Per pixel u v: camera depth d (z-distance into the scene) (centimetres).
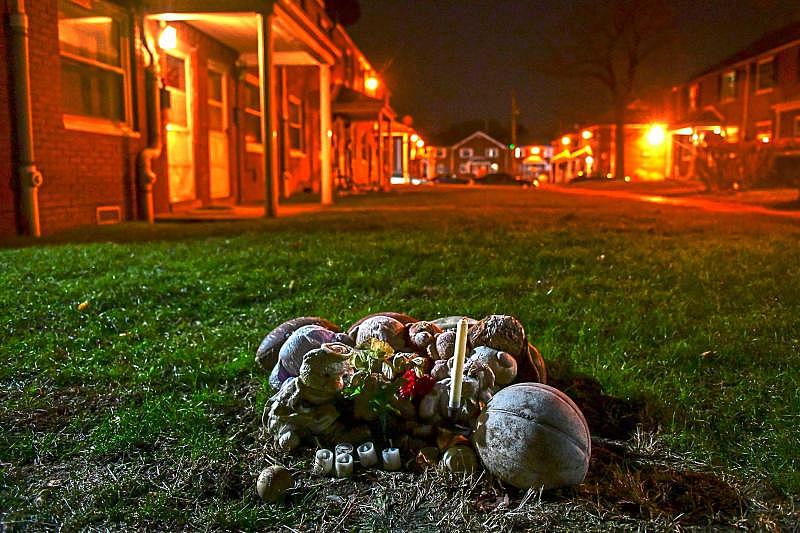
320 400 293
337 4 2903
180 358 412
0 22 845
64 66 988
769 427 311
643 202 1917
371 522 245
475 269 662
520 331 318
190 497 264
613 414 334
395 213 1326
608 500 256
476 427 271
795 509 248
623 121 4650
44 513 252
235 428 323
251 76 1723
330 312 516
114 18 1102
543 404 259
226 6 1123
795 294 563
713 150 2425
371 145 3572
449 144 8806
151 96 1183
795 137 3017
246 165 1741
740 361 397
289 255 709
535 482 253
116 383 382
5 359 415
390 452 277
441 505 253
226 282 589
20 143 873
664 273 654
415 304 538
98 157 1054
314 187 2500
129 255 714
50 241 839
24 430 324
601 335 450
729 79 3759
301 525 245
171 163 1319
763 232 1025
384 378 293
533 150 8681
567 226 1095
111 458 296
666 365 395
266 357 371
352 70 3359
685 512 249
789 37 3164
